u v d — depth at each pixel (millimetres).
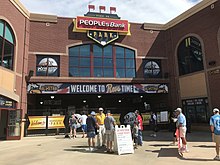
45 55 22125
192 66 22406
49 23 22641
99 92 22578
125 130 10820
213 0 20359
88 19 23281
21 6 20422
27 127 19734
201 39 21406
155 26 25438
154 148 11812
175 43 24344
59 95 25516
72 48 23000
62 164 8422
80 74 22625
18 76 19766
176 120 11586
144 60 24688
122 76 23656
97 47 23594
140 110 29031
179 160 8836
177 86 23734
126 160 9047
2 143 15484
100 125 12781
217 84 19672
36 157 9883
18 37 20047
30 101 22953
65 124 21328
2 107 17359
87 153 10625
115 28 23906
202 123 20844
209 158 9039
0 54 17484
